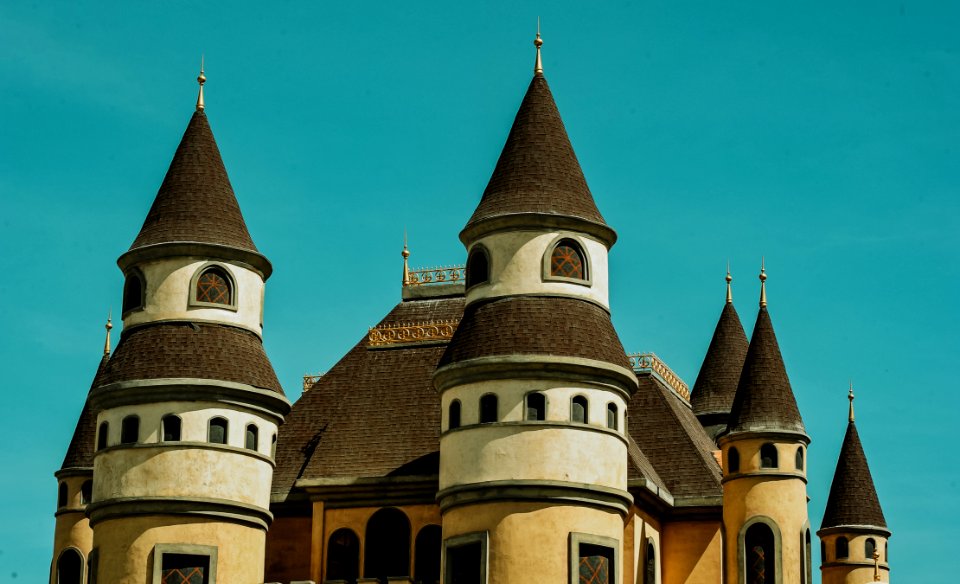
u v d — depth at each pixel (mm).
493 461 66062
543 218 69062
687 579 75125
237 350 71312
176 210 72562
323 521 73375
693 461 77000
